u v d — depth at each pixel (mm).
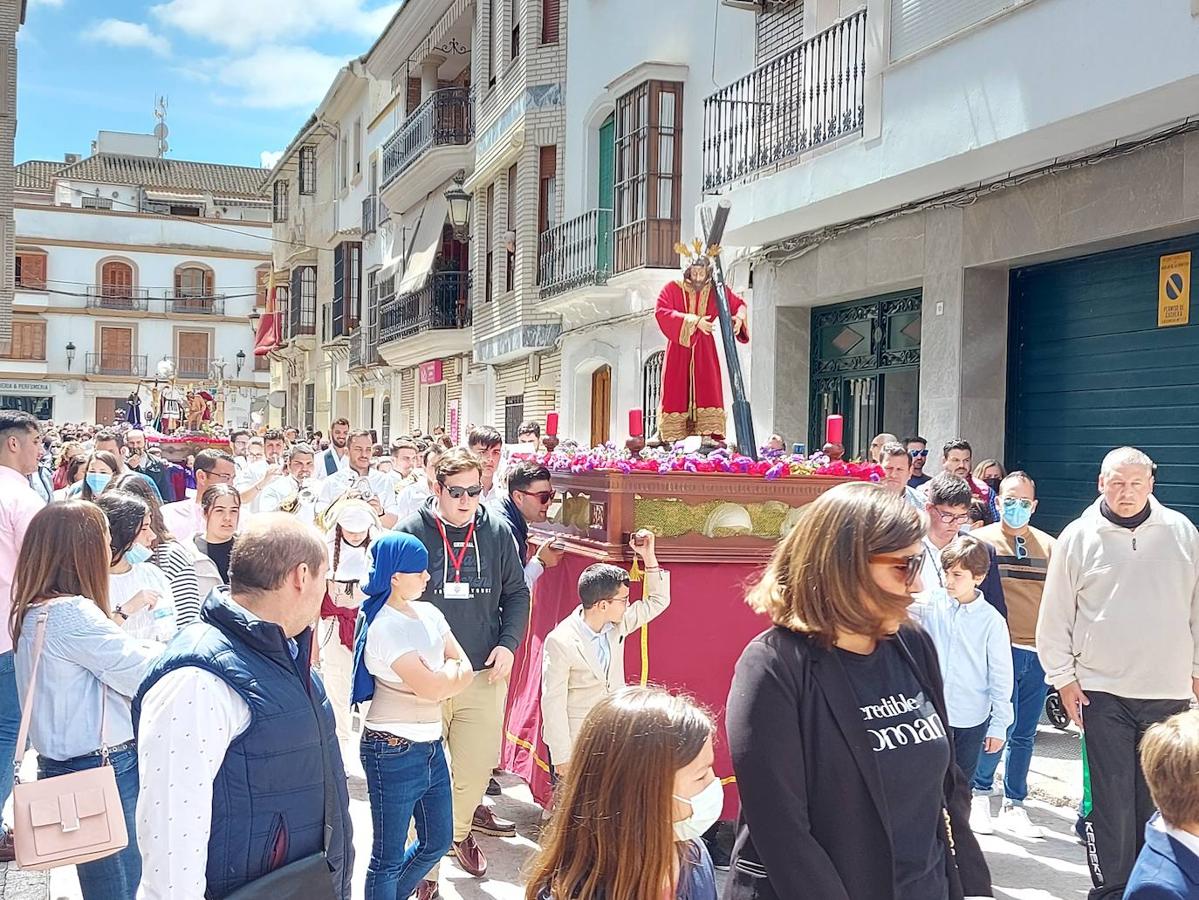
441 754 4316
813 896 2465
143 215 52406
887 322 11359
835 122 10281
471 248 22359
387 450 14203
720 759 5293
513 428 20344
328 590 6762
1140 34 6938
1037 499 9648
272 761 2680
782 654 2631
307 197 38250
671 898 2078
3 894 4848
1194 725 2848
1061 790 6293
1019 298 9859
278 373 44312
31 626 3842
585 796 2117
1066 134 7922
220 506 5945
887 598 2582
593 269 15961
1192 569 4543
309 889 2682
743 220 11477
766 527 5480
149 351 52375
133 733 3934
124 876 3861
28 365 49875
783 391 12430
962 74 8461
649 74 14016
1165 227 7891
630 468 5289
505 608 5172
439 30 23844
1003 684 5375
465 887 5027
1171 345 8328
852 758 2561
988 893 2789
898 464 7035
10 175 24703
